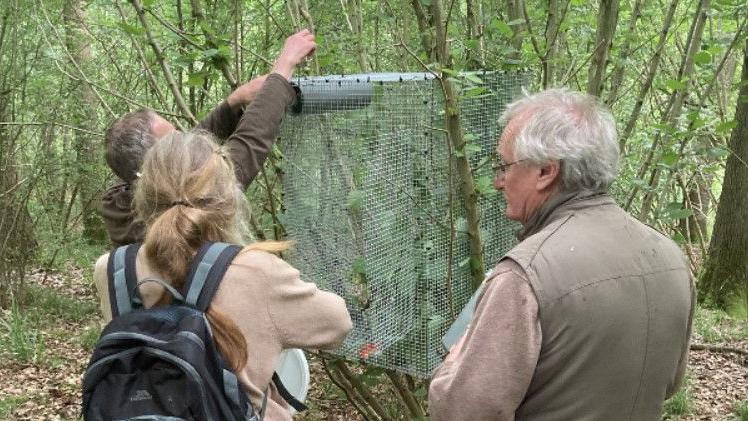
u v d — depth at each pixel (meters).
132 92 6.16
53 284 8.08
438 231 2.30
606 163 1.54
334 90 2.20
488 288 1.52
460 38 3.02
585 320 1.45
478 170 2.49
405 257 2.26
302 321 1.52
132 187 2.15
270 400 1.63
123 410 1.40
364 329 2.29
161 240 1.48
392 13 3.74
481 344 1.48
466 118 2.45
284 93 2.18
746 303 7.25
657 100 5.25
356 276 2.28
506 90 2.62
